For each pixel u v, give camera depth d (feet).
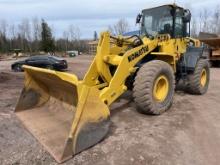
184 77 24.35
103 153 12.42
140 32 22.63
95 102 12.84
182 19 22.66
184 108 20.12
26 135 14.33
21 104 17.56
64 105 16.08
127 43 18.78
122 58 16.02
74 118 12.10
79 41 244.42
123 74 16.12
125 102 21.07
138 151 12.69
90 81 16.22
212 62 58.80
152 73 16.66
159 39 19.62
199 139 14.28
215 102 22.33
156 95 17.69
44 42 206.08
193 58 23.82
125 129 15.44
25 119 16.39
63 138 13.30
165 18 21.43
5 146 13.07
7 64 93.20
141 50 17.69
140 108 17.29
